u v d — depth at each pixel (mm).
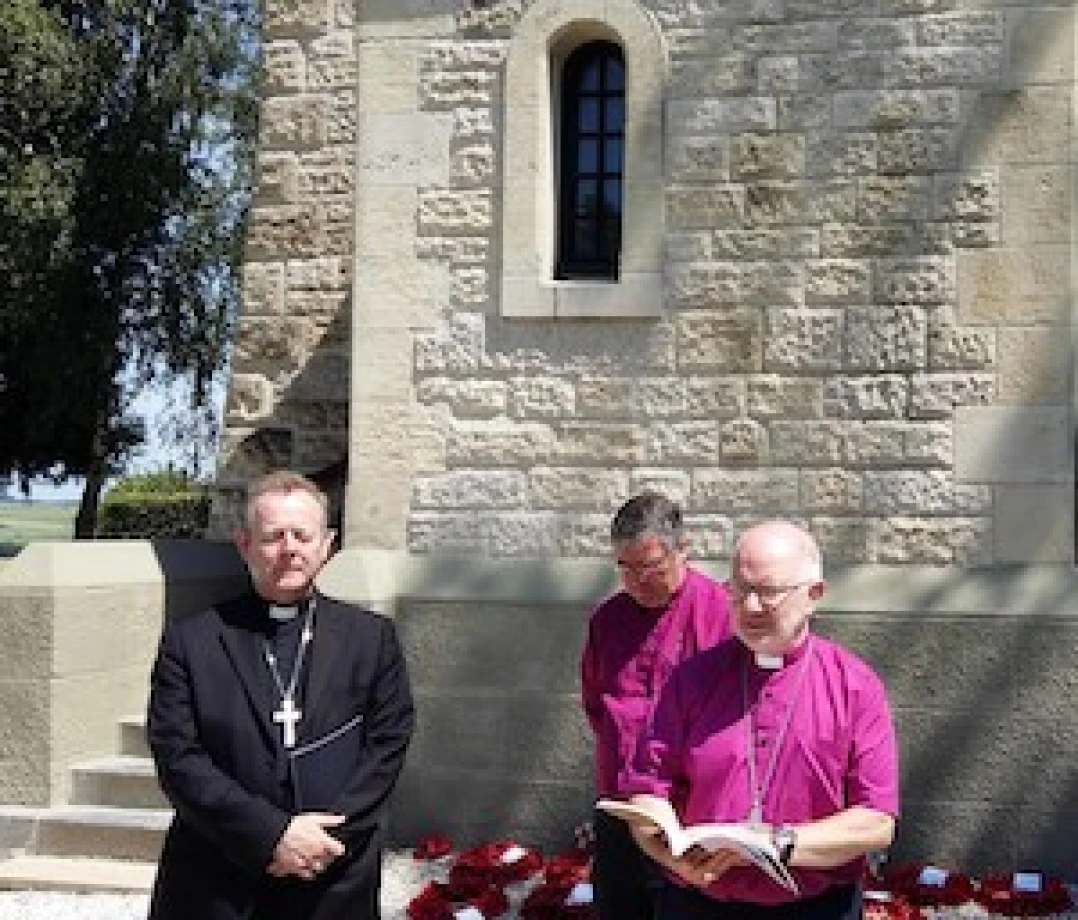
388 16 8078
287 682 4074
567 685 7520
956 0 7328
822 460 7398
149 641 8266
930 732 7113
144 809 7484
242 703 4008
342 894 4012
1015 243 7199
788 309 7480
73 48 18969
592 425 7707
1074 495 7113
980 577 7141
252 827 3836
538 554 7723
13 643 7508
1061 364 7117
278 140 10156
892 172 7375
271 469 10109
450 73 7980
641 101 7684
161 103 19891
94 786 7559
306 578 4098
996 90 7258
